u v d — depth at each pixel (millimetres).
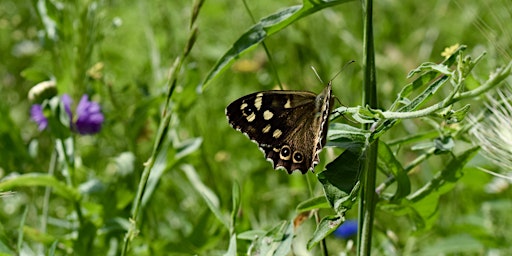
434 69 383
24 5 692
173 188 544
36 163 507
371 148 401
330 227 386
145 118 517
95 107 493
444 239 487
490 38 399
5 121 501
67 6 497
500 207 488
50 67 672
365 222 405
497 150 402
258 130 412
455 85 381
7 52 695
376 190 416
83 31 485
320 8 404
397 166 411
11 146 502
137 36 696
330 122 406
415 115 381
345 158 388
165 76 543
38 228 514
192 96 508
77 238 470
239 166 553
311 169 396
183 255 475
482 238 484
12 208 530
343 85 583
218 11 712
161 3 580
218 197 510
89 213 481
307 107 406
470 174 485
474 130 408
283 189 527
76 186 480
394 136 559
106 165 557
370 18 402
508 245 483
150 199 488
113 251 478
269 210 527
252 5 686
